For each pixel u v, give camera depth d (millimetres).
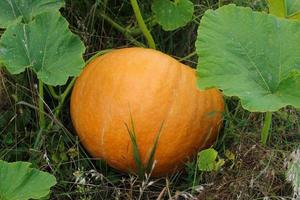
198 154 2031
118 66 2027
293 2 2121
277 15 2086
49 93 2248
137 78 1991
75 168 2125
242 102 1768
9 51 1977
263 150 2066
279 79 1845
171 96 1986
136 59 2033
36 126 2201
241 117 2225
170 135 1991
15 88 2188
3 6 2119
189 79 2023
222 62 1842
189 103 2002
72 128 2268
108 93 2002
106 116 1996
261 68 1854
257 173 2035
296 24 1912
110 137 2002
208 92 2055
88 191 2053
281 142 2152
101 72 2043
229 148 2162
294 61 1866
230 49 1868
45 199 1977
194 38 2504
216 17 1900
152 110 1972
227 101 2264
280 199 2008
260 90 1820
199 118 2023
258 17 1905
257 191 2016
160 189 2145
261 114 2189
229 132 2148
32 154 2098
